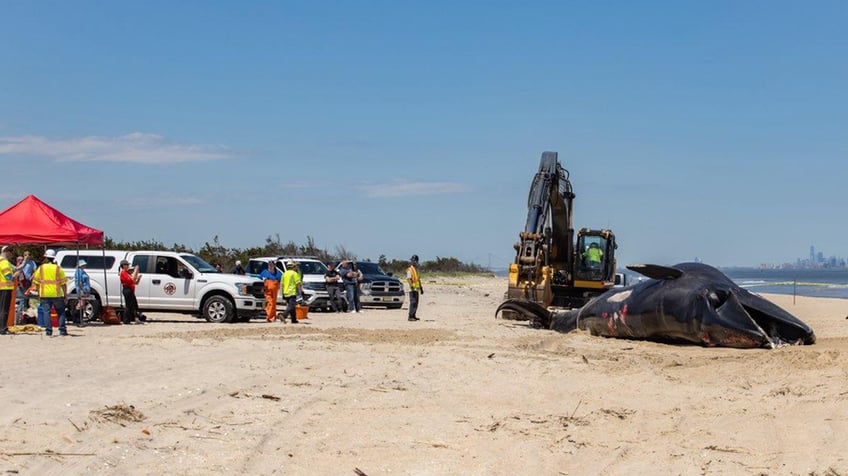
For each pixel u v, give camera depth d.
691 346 18.45
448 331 21.72
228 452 8.80
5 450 8.45
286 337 19.17
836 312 33.56
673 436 9.98
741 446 9.42
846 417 10.55
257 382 13.00
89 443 8.86
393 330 21.89
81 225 23.34
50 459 8.20
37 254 34.50
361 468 8.45
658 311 18.69
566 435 9.99
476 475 8.33
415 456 8.95
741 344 17.69
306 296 32.03
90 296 25.22
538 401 12.12
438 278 80.62
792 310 34.94
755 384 13.34
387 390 12.70
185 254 26.34
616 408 11.53
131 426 9.72
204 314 25.53
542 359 15.98
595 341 19.30
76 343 17.97
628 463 8.82
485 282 77.50
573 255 29.23
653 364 15.66
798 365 14.67
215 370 14.02
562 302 29.61
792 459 8.83
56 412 10.22
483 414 11.12
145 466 8.17
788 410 11.21
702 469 8.55
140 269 25.61
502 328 23.28
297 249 51.94
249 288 25.64
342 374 14.00
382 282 34.88
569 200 28.95
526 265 26.42
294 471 8.29
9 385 12.07
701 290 18.27
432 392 12.66
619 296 20.22
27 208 22.69
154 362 14.91
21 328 21.05
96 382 12.53
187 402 11.23
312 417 10.68
